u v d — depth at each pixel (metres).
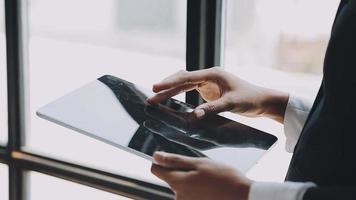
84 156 1.78
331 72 0.83
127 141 0.91
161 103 1.04
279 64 1.48
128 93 1.06
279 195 0.78
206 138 0.94
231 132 0.97
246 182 0.81
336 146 0.81
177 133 0.95
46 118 0.97
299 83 1.46
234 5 1.49
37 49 1.82
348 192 0.75
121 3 1.68
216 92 1.12
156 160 0.84
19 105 1.84
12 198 1.90
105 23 1.72
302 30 1.44
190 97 1.49
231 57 1.52
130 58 1.68
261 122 1.46
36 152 1.84
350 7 0.83
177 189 0.84
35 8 1.80
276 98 1.09
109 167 1.72
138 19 1.66
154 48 1.63
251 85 1.10
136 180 1.65
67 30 1.77
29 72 1.84
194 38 1.48
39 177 1.87
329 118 0.83
